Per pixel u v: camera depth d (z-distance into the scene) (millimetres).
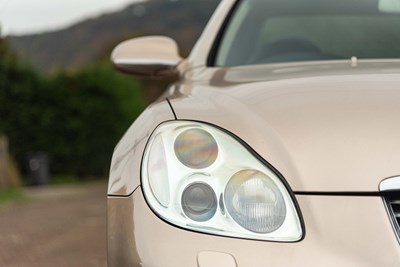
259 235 1608
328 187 1646
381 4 2922
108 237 1750
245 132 1761
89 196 11031
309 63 2521
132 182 1736
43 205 9086
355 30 2781
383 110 1804
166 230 1624
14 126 18141
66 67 19484
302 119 1787
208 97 2016
